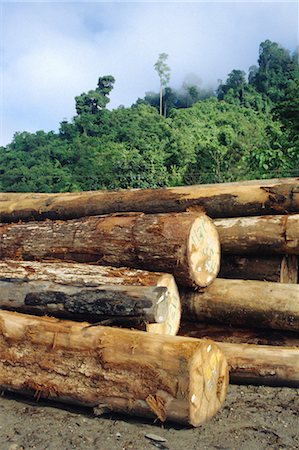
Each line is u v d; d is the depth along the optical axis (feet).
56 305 15.55
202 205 19.95
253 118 198.18
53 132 227.61
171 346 12.98
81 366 13.92
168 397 12.80
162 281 16.37
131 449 11.93
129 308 14.38
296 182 20.06
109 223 18.57
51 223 20.40
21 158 188.44
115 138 194.18
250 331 18.03
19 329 15.01
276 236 18.25
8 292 16.46
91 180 125.08
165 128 187.93
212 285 18.30
